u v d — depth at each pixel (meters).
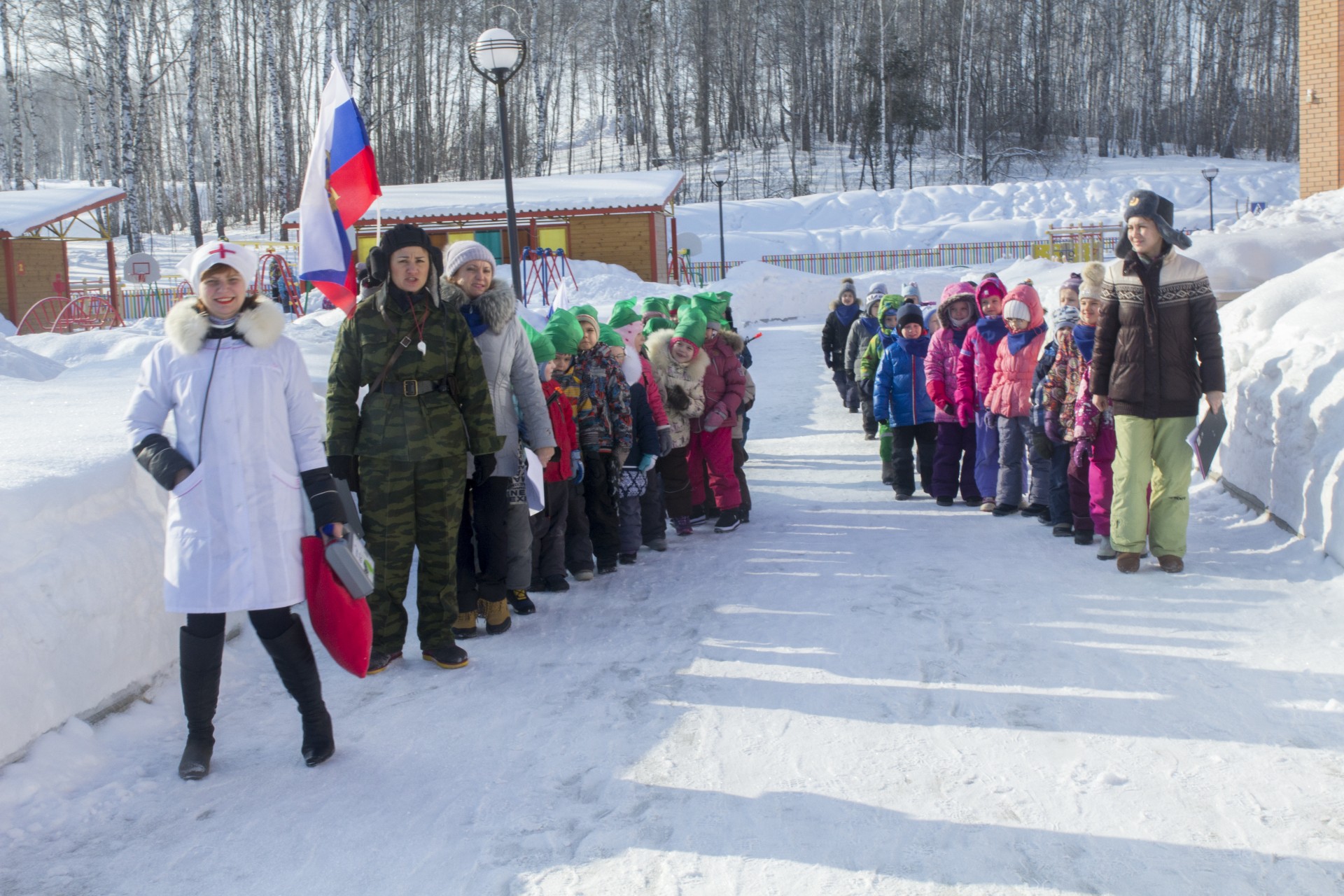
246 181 57.34
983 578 5.65
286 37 52.06
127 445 4.71
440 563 4.57
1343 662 3.99
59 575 3.63
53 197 27.39
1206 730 3.49
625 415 6.30
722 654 4.60
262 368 3.39
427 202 30.09
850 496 8.59
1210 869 2.64
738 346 7.57
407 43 56.19
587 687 4.25
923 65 62.50
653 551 6.96
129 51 44.88
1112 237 36.75
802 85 67.81
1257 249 13.15
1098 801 3.04
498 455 5.06
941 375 7.87
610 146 75.88
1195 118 72.00
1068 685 3.98
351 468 4.49
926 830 2.92
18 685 3.31
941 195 50.00
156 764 3.55
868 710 3.84
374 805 3.22
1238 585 5.09
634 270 30.53
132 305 28.84
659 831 2.98
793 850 2.84
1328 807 2.92
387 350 4.41
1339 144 19.03
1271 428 6.07
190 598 3.30
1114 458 5.99
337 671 4.57
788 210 49.88
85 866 2.87
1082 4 69.50
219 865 2.87
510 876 2.76
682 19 66.88
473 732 3.80
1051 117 66.25
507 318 5.05
